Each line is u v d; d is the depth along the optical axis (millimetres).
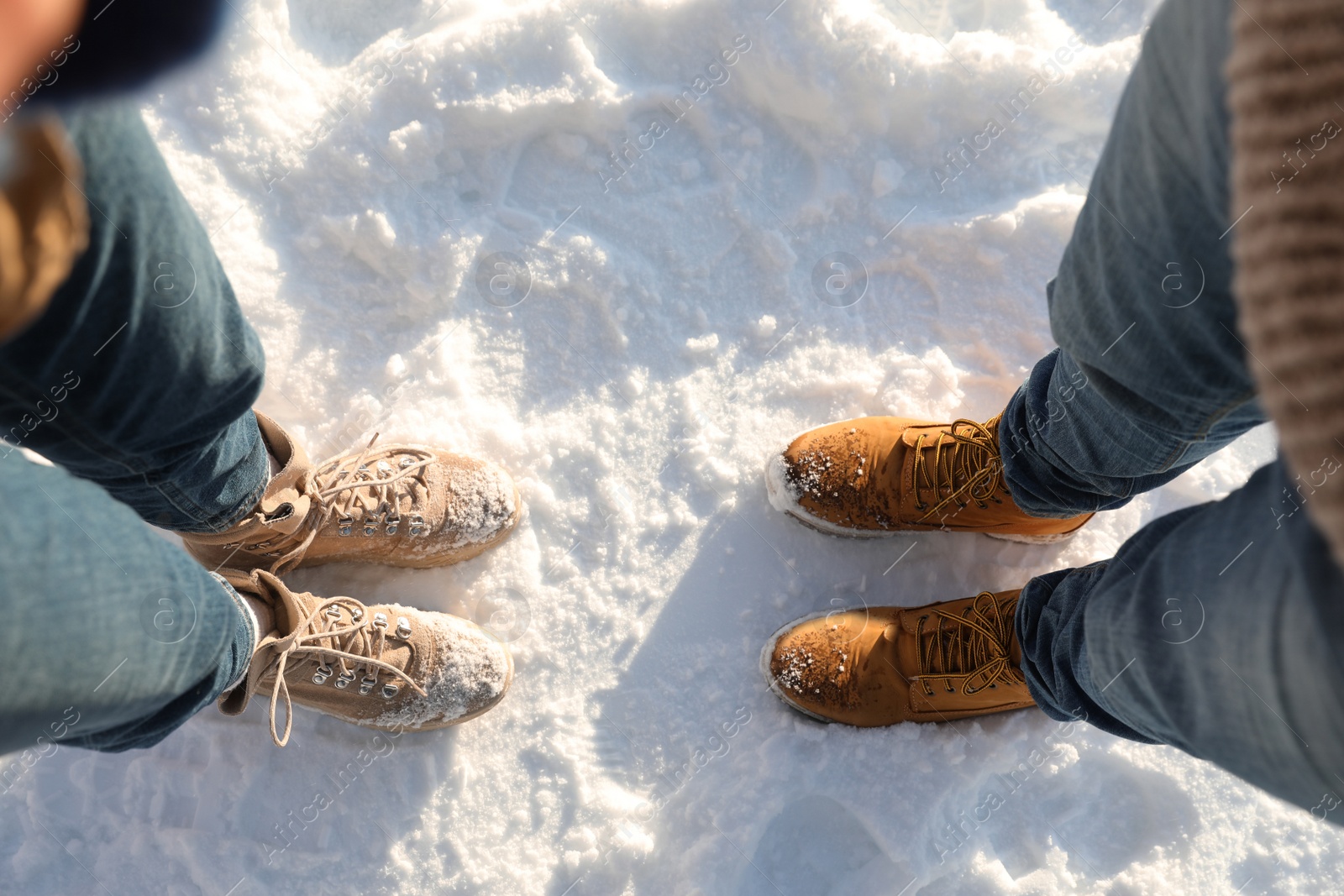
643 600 1445
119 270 734
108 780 1342
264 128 1473
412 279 1491
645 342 1525
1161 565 736
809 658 1348
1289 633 539
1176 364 765
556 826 1360
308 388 1469
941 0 1603
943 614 1318
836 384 1517
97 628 688
